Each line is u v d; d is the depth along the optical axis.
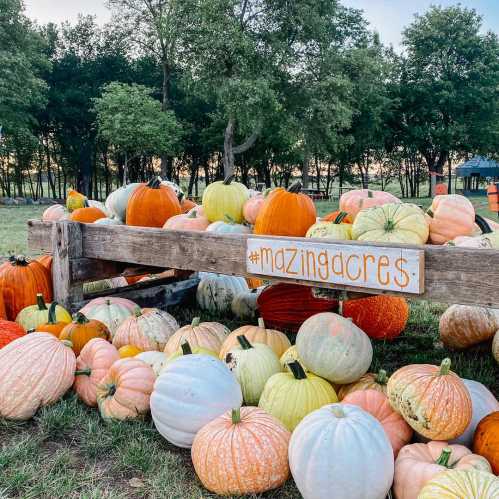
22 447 2.43
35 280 4.21
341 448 1.96
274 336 3.25
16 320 3.80
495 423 2.25
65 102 39.16
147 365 2.85
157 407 2.48
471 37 38.62
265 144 42.47
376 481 1.96
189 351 2.83
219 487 2.11
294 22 29.89
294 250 2.87
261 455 2.11
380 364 3.61
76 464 2.35
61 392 2.81
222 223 4.32
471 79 39.19
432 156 43.19
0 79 29.78
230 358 2.87
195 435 2.42
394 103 40.91
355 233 3.10
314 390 2.54
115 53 41.78
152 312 3.69
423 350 3.93
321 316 2.84
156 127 32.03
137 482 2.21
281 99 30.42
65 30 41.94
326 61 30.83
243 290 5.02
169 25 29.77
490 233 3.16
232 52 27.94
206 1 28.06
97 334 3.40
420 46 40.31
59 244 4.09
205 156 47.38
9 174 45.38
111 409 2.68
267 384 2.63
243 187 4.64
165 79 37.84
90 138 42.41
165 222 4.49
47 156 44.66
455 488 1.71
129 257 3.83
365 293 2.72
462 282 2.32
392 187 65.50
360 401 2.46
